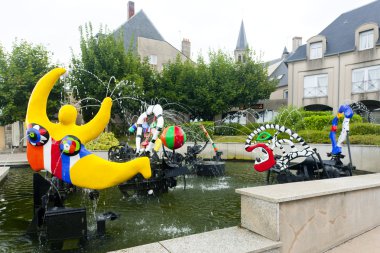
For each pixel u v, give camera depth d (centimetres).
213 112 2420
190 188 656
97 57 1866
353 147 925
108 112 348
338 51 2264
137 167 359
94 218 425
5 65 1562
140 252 239
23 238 345
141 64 2266
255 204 285
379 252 301
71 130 337
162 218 430
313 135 1162
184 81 2331
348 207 335
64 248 314
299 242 280
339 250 308
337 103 2261
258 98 2592
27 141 332
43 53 1670
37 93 328
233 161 1227
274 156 670
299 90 2480
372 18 2238
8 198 564
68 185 511
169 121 1845
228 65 2488
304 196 280
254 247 249
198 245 252
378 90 2048
